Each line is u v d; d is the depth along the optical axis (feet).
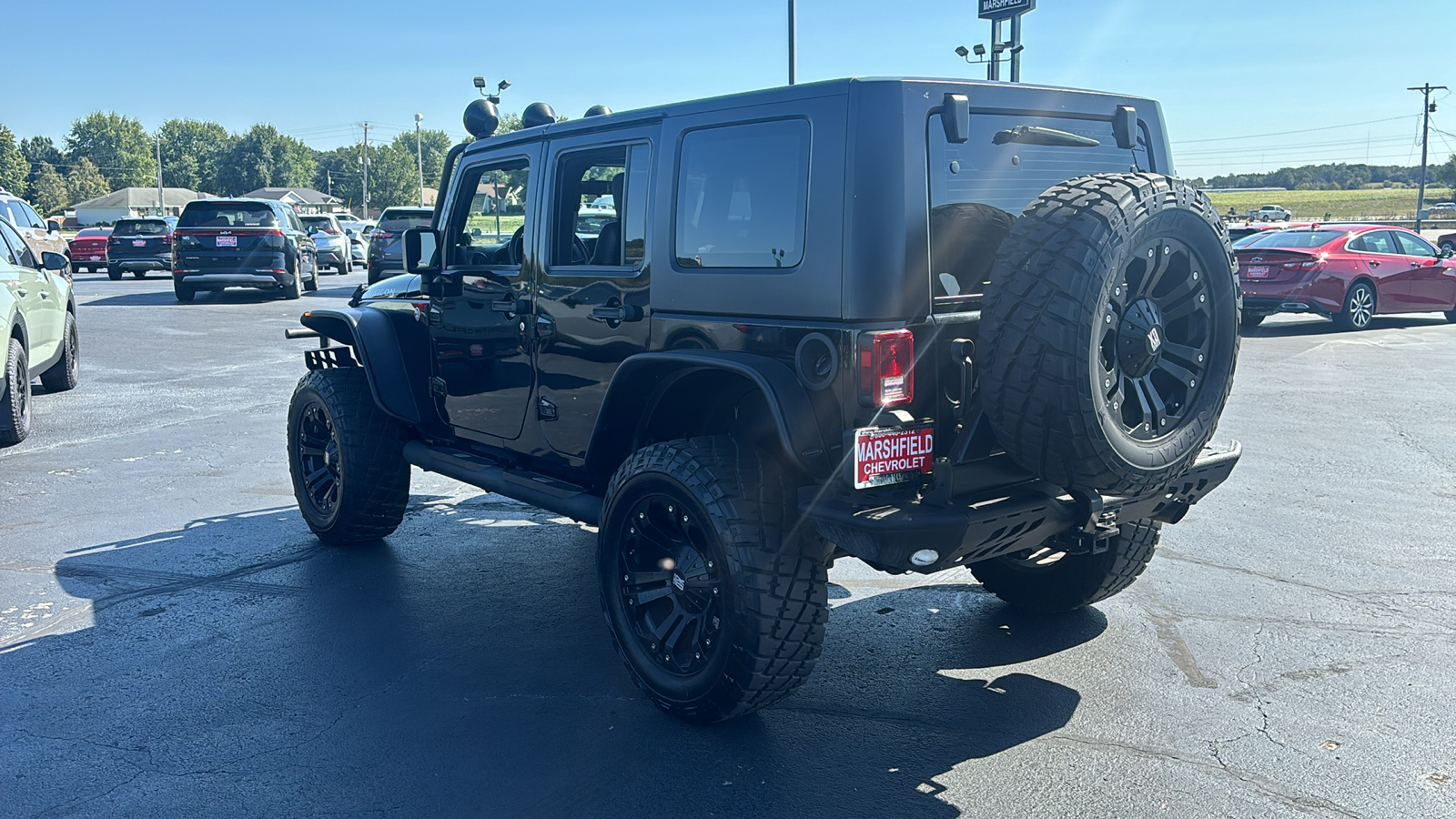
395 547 19.39
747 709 11.78
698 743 11.83
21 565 18.12
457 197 16.70
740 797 10.69
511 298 15.37
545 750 11.70
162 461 25.71
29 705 12.84
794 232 11.19
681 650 12.46
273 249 69.97
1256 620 15.39
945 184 11.07
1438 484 22.89
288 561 18.45
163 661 14.17
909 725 12.25
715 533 11.31
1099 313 9.94
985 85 11.64
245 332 53.78
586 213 14.10
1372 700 12.73
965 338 11.16
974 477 11.11
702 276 12.16
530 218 14.97
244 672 13.79
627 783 10.99
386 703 12.91
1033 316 10.03
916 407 10.81
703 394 13.10
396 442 18.49
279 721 12.42
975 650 14.47
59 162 599.16
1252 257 53.31
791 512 11.49
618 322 13.35
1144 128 13.60
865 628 15.34
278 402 33.86
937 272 10.94
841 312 10.66
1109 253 9.95
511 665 14.03
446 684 13.43
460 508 22.18
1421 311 55.26
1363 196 416.26
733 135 11.87
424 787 10.91
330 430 18.97
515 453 16.10
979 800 10.61
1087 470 10.34
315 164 619.26
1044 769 11.21
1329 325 56.80
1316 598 16.24
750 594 11.12
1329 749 11.55
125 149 605.31
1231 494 22.25
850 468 10.34
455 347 16.93
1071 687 13.23
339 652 14.49
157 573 17.74
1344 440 27.40
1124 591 16.69
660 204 12.75
